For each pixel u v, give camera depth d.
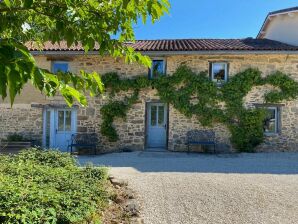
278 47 13.59
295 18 14.90
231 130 13.71
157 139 14.29
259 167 10.17
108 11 2.41
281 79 13.63
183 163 10.88
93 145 13.80
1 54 1.26
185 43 15.52
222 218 5.65
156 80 13.78
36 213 4.28
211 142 13.49
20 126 14.34
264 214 5.84
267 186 7.46
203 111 13.67
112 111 13.82
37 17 2.39
